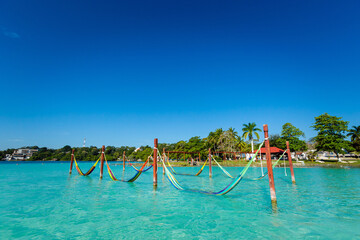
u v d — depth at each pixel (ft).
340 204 40.78
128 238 24.18
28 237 24.58
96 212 35.04
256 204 40.73
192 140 245.86
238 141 257.34
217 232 26.00
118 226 28.22
